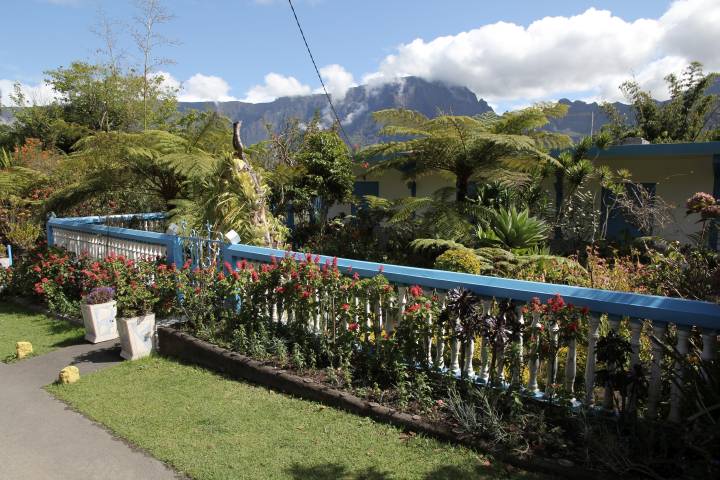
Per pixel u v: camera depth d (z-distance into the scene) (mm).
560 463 2801
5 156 15969
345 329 4254
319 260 4766
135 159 9781
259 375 4414
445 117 9172
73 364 5340
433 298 3873
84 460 3361
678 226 9453
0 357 5672
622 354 2926
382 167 11625
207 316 5520
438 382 3758
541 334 3262
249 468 3117
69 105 22344
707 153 8836
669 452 2750
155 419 3871
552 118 10625
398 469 3000
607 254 8688
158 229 10781
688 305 2836
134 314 5469
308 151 12641
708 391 2713
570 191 9992
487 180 9930
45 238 10766
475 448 3102
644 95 22359
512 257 7309
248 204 7469
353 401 3727
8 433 3797
